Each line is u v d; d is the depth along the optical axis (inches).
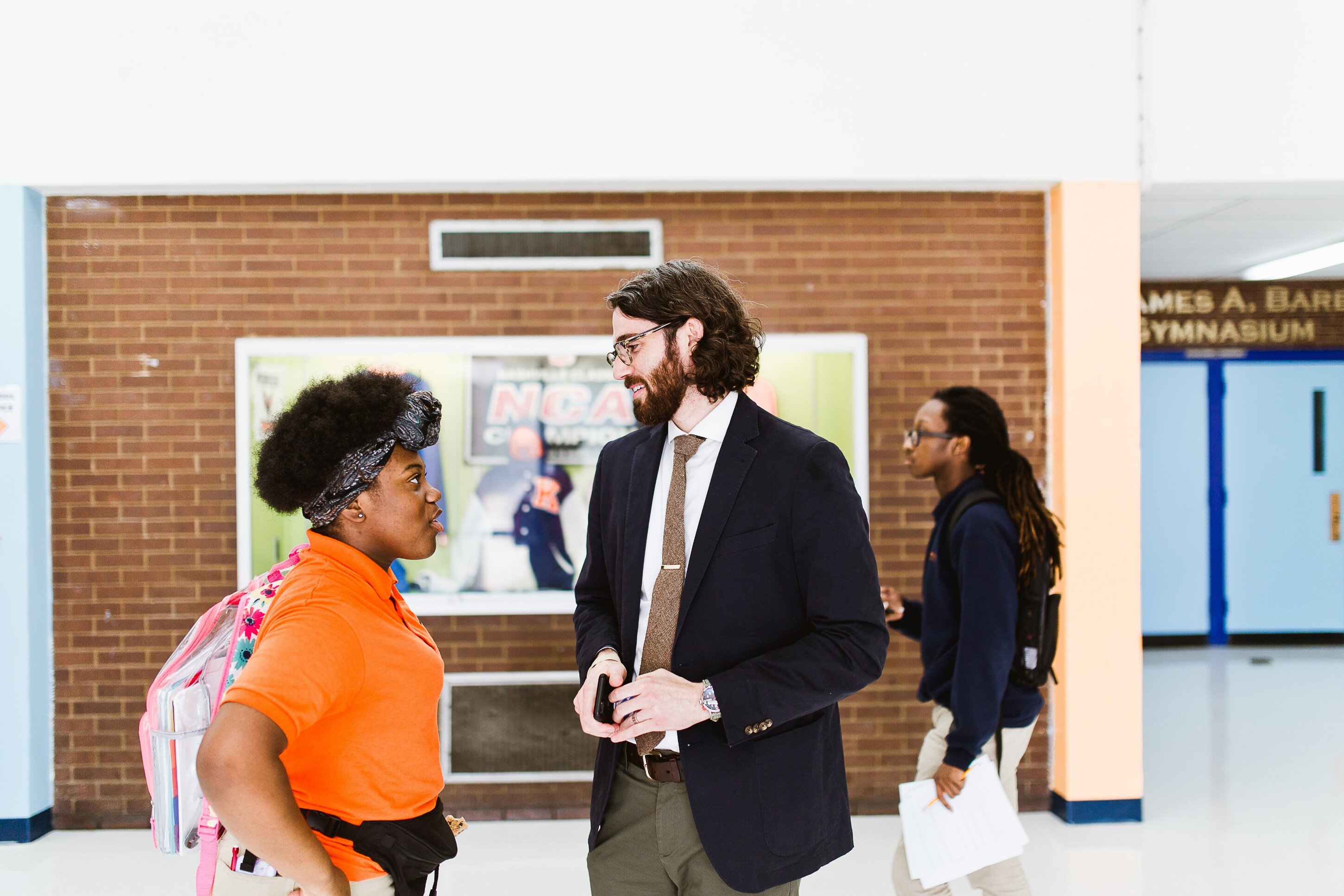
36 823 138.3
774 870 54.2
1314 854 129.8
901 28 141.9
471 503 146.6
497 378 146.8
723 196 148.0
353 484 46.5
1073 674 142.0
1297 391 261.3
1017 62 142.6
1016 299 149.3
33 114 138.9
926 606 88.6
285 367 143.9
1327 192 150.8
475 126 140.5
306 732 44.2
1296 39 143.4
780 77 141.9
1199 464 264.1
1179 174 143.3
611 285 147.4
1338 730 193.6
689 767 54.8
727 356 58.7
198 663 53.9
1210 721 200.5
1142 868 125.4
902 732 147.7
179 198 144.4
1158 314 257.9
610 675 54.8
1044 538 83.7
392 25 139.7
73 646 143.2
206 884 48.4
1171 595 267.6
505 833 139.5
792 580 56.9
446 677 145.4
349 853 44.4
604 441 147.5
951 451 89.3
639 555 61.0
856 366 147.2
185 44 139.3
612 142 140.7
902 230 149.0
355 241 145.7
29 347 140.4
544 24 140.6
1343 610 264.2
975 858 75.7
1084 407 143.6
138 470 144.1
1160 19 143.1
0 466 138.7
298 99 139.6
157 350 144.3
